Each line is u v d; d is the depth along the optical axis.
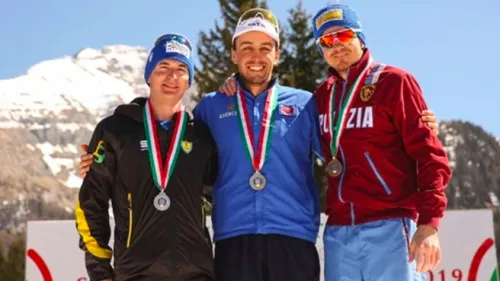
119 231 4.14
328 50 4.29
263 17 4.39
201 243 4.09
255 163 4.21
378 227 3.98
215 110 4.44
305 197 4.27
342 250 4.07
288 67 23.00
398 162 4.05
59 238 6.86
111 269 4.19
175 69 4.31
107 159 4.17
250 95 4.43
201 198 4.18
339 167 4.15
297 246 4.13
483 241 6.90
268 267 4.07
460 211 6.95
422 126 3.97
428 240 3.70
